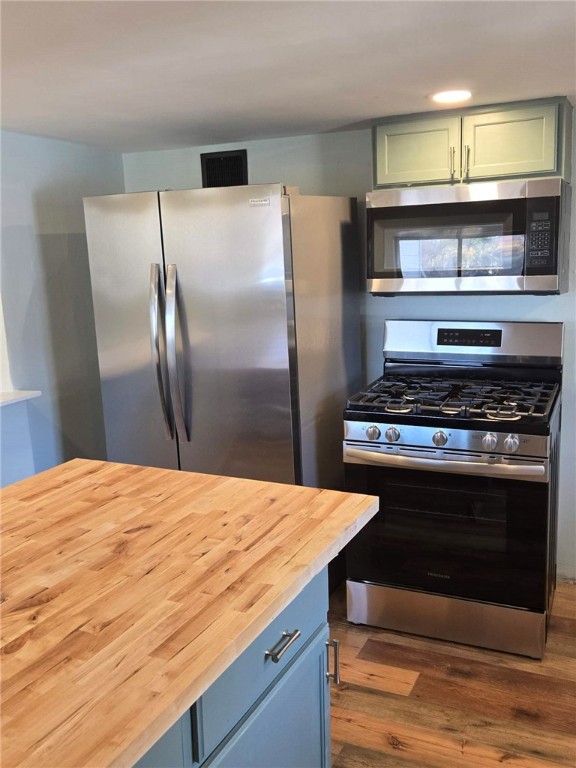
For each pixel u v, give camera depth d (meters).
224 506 1.71
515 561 2.53
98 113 2.60
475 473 2.50
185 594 1.28
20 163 3.08
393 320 3.22
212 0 1.42
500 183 2.59
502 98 2.54
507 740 2.18
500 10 1.55
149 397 2.92
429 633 2.73
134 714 0.96
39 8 1.43
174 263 2.76
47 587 1.33
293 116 2.79
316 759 1.66
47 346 3.28
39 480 1.96
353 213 3.18
